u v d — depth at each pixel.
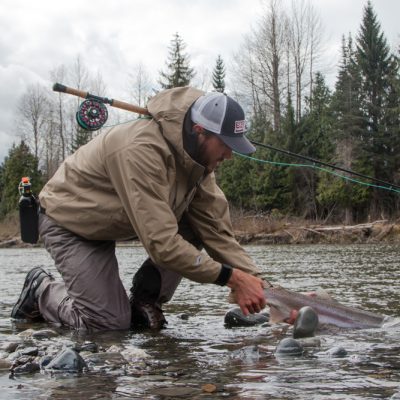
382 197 37.06
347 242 25.41
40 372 2.52
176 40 53.00
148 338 3.54
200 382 2.29
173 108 3.58
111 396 2.09
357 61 40.59
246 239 27.02
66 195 3.99
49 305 4.25
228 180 39.28
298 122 40.41
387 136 38.25
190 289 6.64
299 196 38.06
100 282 3.93
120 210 3.77
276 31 50.28
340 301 5.02
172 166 3.57
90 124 3.80
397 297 5.30
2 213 51.22
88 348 3.10
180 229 4.15
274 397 2.04
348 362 2.66
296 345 2.93
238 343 3.32
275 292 3.55
